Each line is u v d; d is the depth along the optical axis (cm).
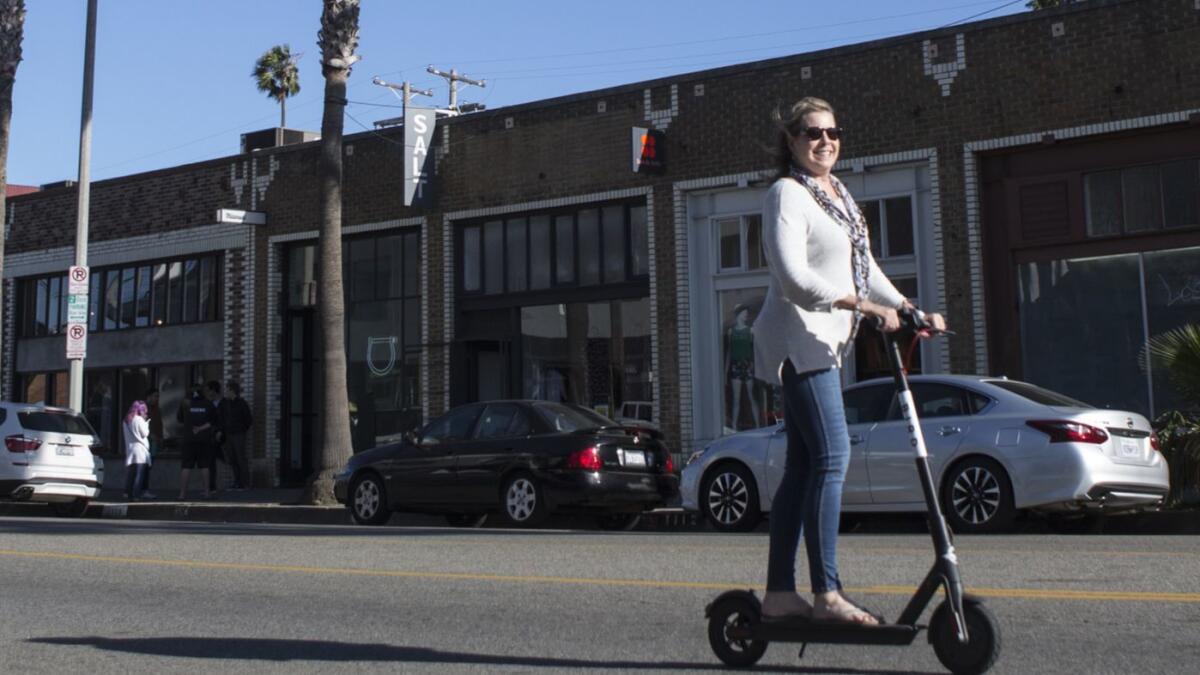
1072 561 837
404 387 2433
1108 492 1220
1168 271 1739
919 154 1905
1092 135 1780
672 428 2078
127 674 579
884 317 463
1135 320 1759
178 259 2803
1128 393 1758
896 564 848
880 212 1955
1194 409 1614
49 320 3067
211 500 2248
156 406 2742
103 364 2908
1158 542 1005
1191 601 659
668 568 886
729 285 2067
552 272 2253
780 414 2012
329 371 2028
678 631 633
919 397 1330
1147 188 1761
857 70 1962
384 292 2481
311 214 2567
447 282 2355
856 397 1369
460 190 2350
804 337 475
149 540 1249
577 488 1512
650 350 2134
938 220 1883
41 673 586
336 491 1753
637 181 2145
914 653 539
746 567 878
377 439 2462
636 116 2155
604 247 2202
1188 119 1711
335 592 824
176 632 689
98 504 2194
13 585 913
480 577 871
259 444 2592
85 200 2364
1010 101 1841
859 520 1458
